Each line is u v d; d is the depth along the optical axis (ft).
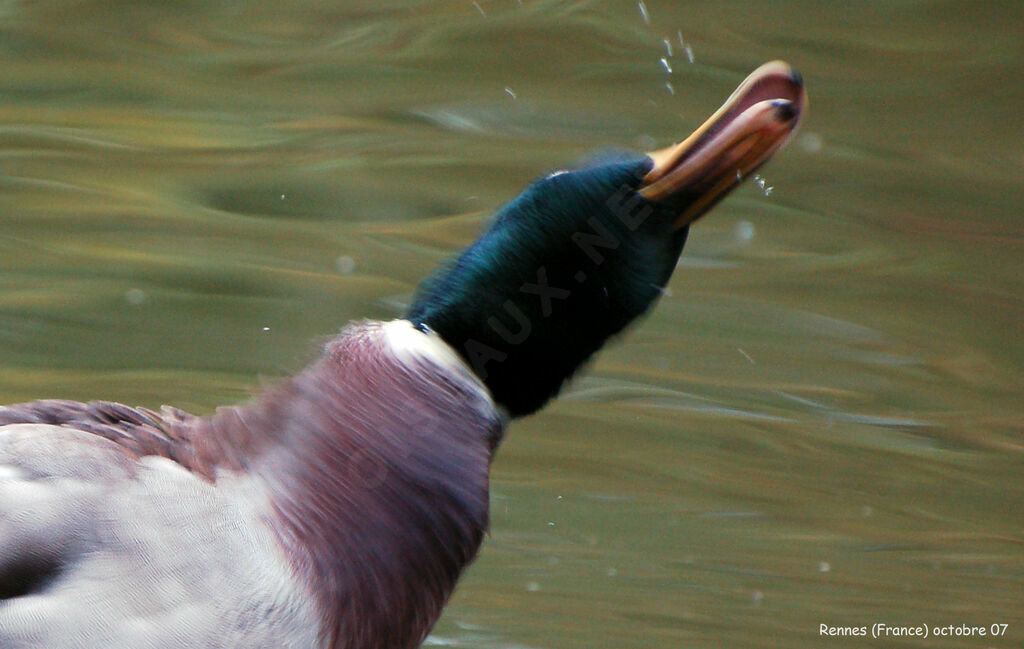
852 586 27.78
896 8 54.13
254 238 39.63
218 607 16.80
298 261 38.52
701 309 37.65
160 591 16.69
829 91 49.88
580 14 53.01
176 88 48.75
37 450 17.16
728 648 25.46
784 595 27.30
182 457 17.78
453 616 25.99
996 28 53.21
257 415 18.12
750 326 37.04
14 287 36.58
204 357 34.19
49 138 44.88
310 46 51.83
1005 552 29.19
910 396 34.71
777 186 43.91
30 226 39.50
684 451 32.14
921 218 42.68
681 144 18.04
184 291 36.83
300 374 18.56
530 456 31.63
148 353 34.24
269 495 17.62
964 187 44.32
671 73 49.90
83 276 37.24
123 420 18.17
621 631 25.72
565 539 28.86
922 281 39.50
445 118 46.98
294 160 43.96
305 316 35.94
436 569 18.15
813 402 34.22
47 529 16.72
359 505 17.80
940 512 30.60
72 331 34.91
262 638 16.97
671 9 53.72
